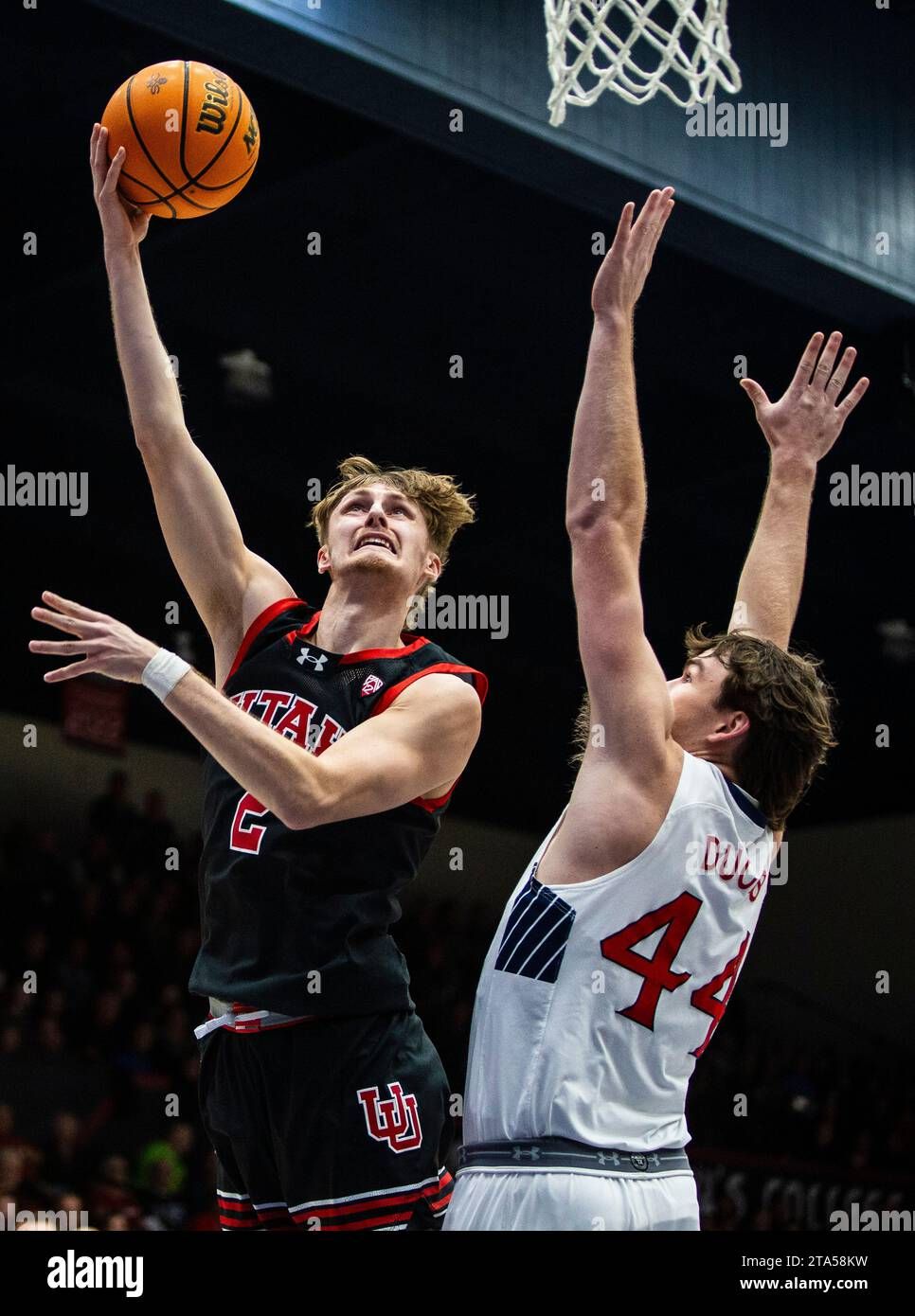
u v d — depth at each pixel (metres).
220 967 2.57
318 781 2.23
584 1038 2.06
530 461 10.02
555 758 14.38
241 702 2.72
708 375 8.35
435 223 7.62
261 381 9.27
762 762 2.25
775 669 2.28
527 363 9.00
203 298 8.29
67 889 10.58
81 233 7.45
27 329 8.43
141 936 10.73
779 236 6.70
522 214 7.46
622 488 2.15
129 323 2.78
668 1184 2.09
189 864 11.85
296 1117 2.51
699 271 7.63
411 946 12.55
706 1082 12.28
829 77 7.10
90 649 2.14
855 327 7.45
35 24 6.39
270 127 6.91
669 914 2.11
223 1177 2.66
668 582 11.44
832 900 14.72
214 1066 2.62
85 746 11.86
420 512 2.92
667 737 2.14
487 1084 2.08
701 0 5.66
